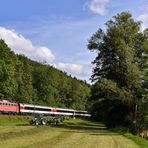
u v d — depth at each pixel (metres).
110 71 80.69
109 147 33.72
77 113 157.75
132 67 76.38
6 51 97.00
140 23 82.75
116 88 75.06
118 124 81.56
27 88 142.75
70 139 40.34
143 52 78.25
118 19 82.62
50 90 171.00
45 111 120.81
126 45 79.50
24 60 182.25
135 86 75.75
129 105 77.81
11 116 90.12
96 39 82.44
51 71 180.75
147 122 69.88
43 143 32.97
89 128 77.31
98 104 81.31
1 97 92.81
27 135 42.72
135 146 37.31
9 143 31.25
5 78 91.50
